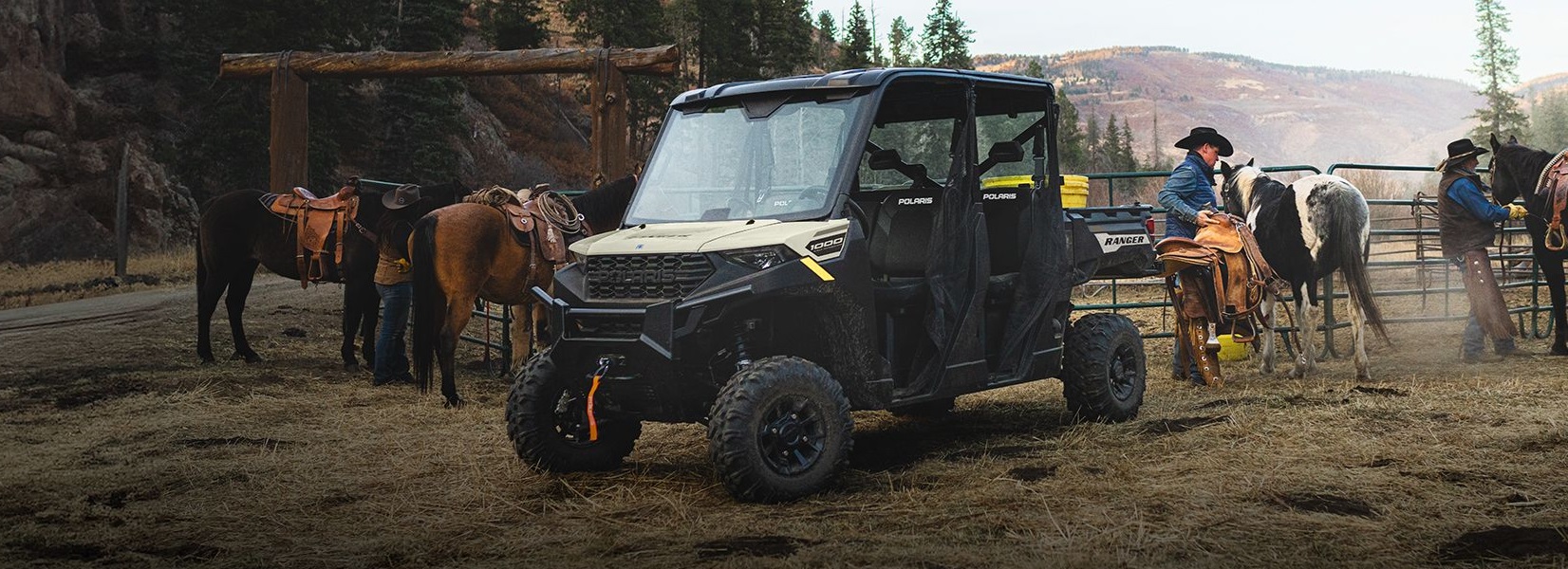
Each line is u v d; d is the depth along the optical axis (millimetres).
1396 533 4137
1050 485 5090
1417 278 14805
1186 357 8469
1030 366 6395
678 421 5453
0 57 33406
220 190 38344
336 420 7617
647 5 72375
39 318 14555
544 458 5734
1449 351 10125
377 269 9398
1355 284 8156
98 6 42094
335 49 43344
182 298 17016
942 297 5809
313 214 10250
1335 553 3920
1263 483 4980
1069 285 6727
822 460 5133
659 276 5211
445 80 48406
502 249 8523
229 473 5902
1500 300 9297
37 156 32938
